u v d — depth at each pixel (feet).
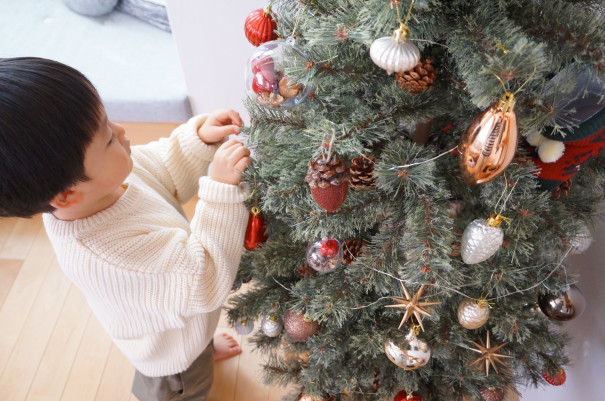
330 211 2.45
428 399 3.43
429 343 2.96
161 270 2.63
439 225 2.28
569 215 2.73
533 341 3.12
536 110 1.98
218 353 4.90
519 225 2.43
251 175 2.75
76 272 2.59
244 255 3.41
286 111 2.58
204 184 2.71
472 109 2.41
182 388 3.81
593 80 2.00
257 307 3.31
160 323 2.87
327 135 2.13
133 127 5.29
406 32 1.81
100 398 4.69
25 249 5.58
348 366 3.34
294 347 3.52
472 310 2.63
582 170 2.93
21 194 2.10
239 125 3.14
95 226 2.52
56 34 5.37
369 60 2.34
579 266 3.67
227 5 4.08
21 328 5.07
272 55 2.16
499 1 1.90
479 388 3.32
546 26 1.90
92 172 2.26
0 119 1.93
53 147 2.04
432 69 2.10
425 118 2.30
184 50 4.49
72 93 2.06
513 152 1.86
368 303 3.06
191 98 5.00
